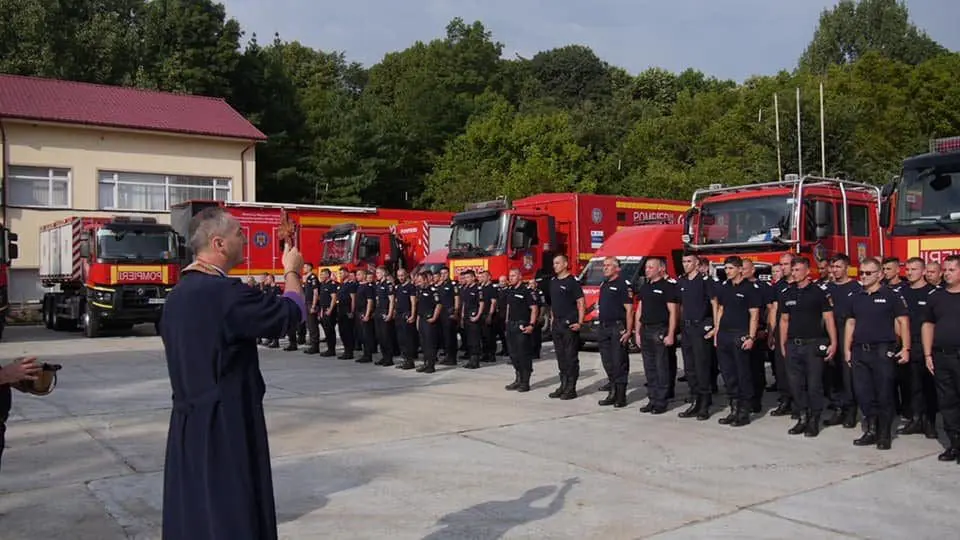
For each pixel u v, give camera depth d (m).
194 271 3.55
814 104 36.41
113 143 31.23
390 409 10.44
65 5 42.44
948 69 48.03
